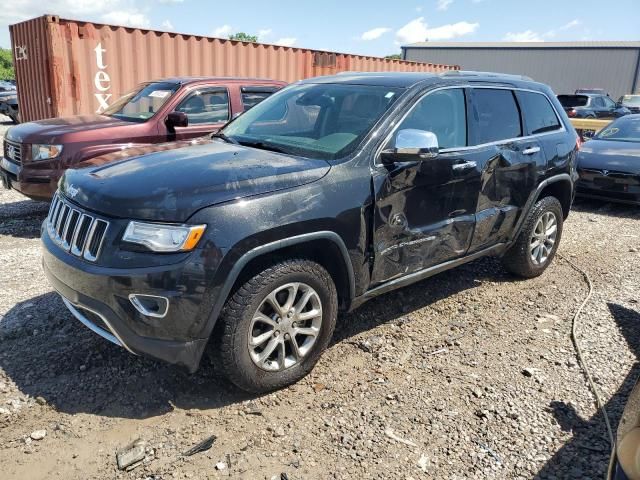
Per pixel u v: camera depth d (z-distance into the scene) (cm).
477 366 361
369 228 345
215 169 309
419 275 395
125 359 351
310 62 1239
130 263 277
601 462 273
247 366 304
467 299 474
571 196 541
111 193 295
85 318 319
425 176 373
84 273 288
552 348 389
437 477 262
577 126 1359
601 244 662
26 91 1009
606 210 857
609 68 4075
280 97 448
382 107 373
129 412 302
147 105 705
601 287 512
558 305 467
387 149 355
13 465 260
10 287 459
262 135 404
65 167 614
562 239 680
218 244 279
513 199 461
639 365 367
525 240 495
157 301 275
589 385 341
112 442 278
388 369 354
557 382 345
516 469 268
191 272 274
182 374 338
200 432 288
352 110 382
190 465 264
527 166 465
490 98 448
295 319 321
